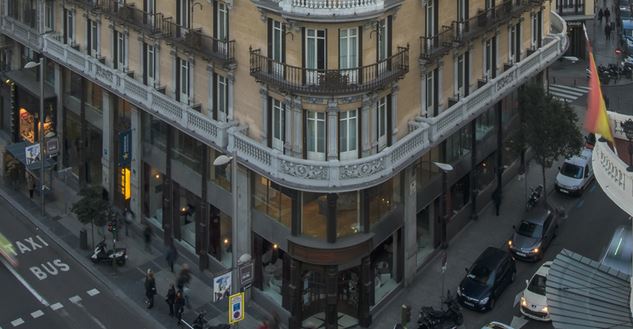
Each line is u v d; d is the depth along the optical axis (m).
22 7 67.06
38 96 64.56
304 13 41.72
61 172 66.00
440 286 51.66
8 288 51.72
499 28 56.06
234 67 47.53
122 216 59.06
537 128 57.28
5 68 72.44
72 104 64.19
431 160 52.31
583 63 90.81
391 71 45.22
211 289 51.88
